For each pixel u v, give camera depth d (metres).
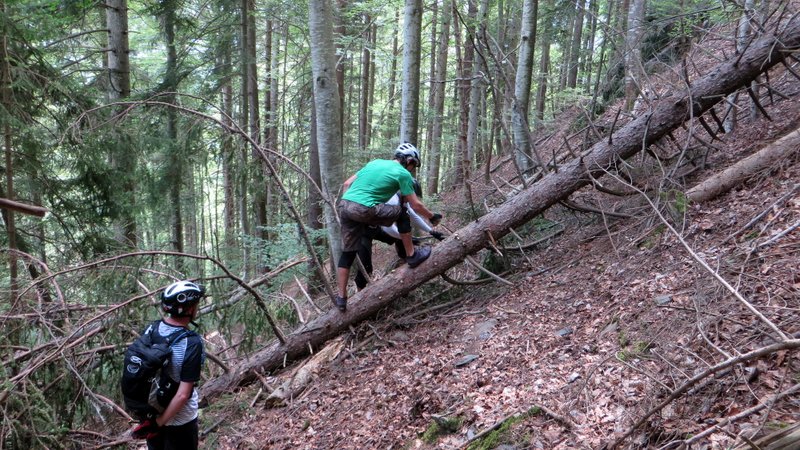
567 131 11.03
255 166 5.39
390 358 4.77
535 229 6.42
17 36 6.08
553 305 4.47
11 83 5.82
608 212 5.36
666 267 4.00
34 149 6.48
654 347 3.21
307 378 4.96
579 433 2.82
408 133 7.27
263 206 9.34
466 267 6.39
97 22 12.86
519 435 3.03
